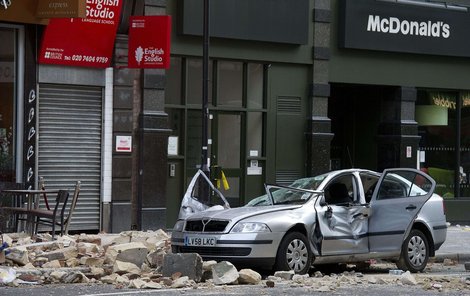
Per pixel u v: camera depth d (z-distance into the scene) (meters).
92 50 35.44
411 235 27.56
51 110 35.06
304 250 24.73
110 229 36.44
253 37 39.12
